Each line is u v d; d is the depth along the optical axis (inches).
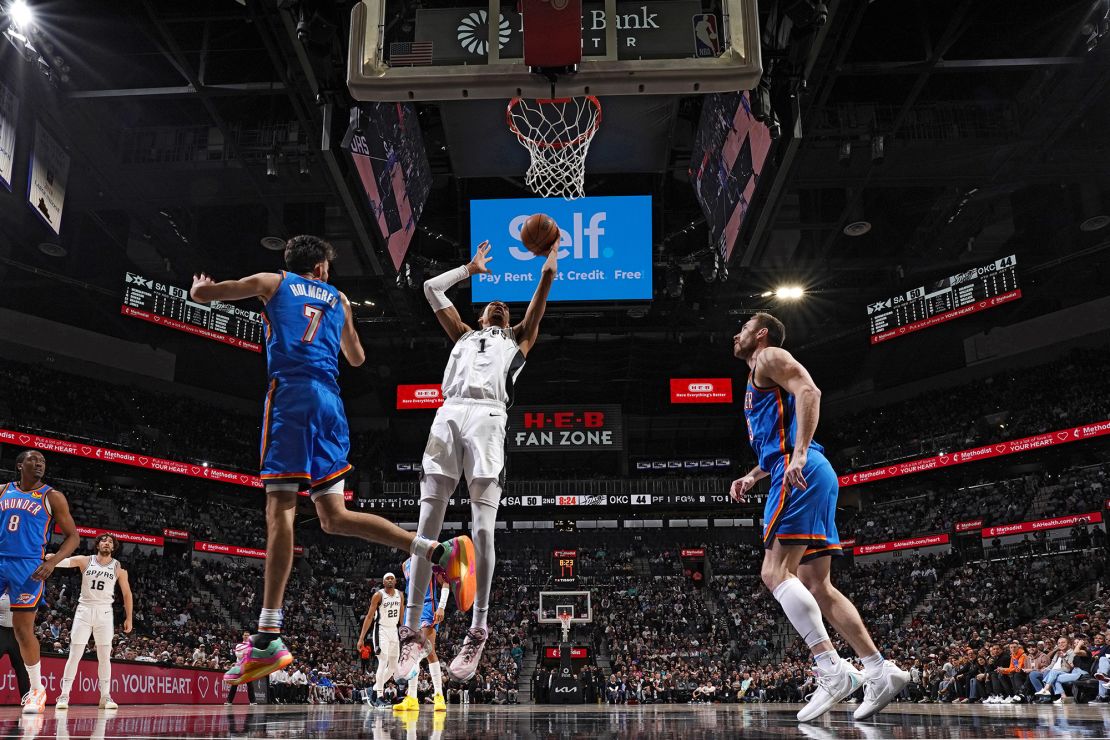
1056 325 1206.3
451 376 177.0
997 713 238.8
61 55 679.7
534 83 246.4
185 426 1280.8
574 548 1434.5
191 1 613.9
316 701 807.1
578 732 123.1
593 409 1446.9
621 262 811.4
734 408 1473.9
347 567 1370.6
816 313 1257.4
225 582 1191.6
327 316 159.6
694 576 1392.7
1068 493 1098.1
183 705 472.7
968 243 1048.8
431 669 315.3
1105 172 839.7
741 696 949.8
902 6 652.7
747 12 245.4
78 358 1187.9
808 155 782.5
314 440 150.7
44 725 145.3
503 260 820.0
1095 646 546.0
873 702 161.9
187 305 1133.7
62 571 977.5
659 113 649.0
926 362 1342.3
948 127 773.9
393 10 282.7
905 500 1359.5
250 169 791.7
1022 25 687.1
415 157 723.4
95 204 903.1
